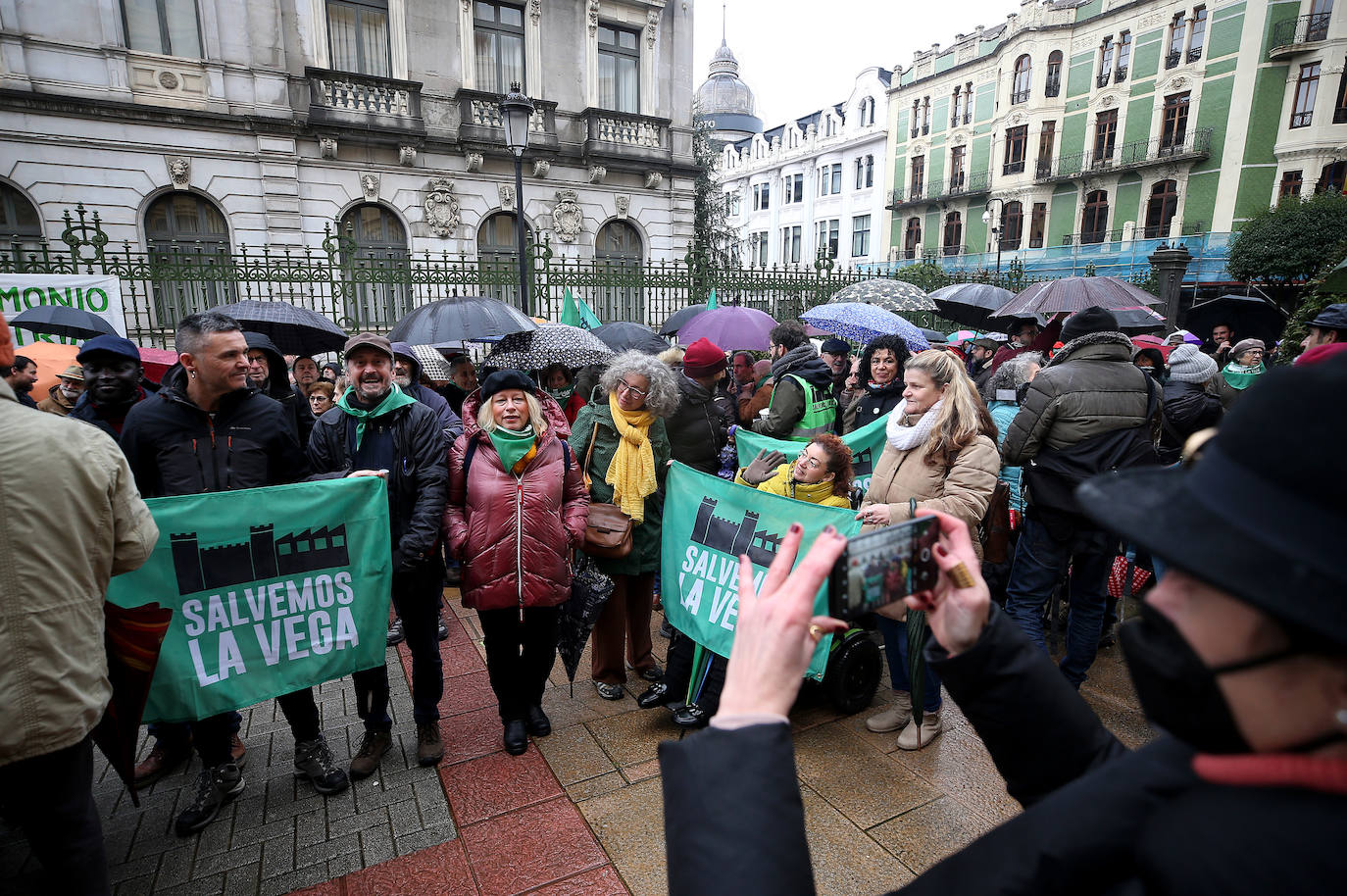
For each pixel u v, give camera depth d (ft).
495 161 56.08
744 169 162.50
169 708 8.35
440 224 54.13
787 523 10.10
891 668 10.50
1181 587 1.89
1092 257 101.65
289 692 9.00
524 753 10.19
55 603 5.63
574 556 12.01
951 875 2.16
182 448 8.95
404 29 51.90
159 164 44.27
